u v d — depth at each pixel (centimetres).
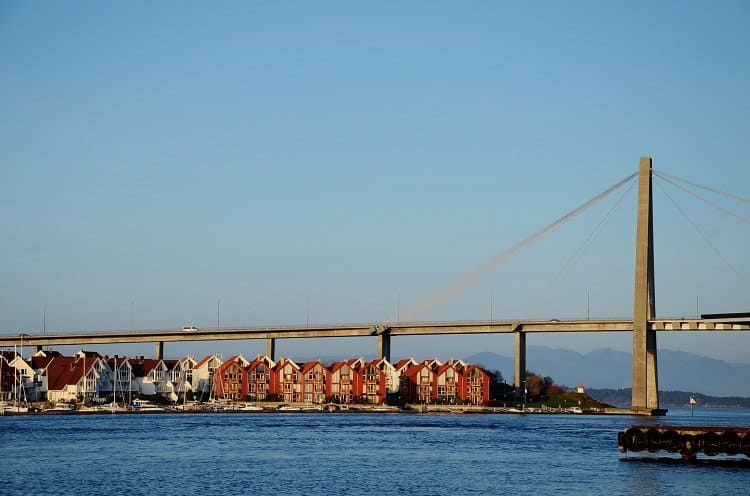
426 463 11562
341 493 9188
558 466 11344
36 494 8969
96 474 10288
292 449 13088
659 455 12594
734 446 11700
